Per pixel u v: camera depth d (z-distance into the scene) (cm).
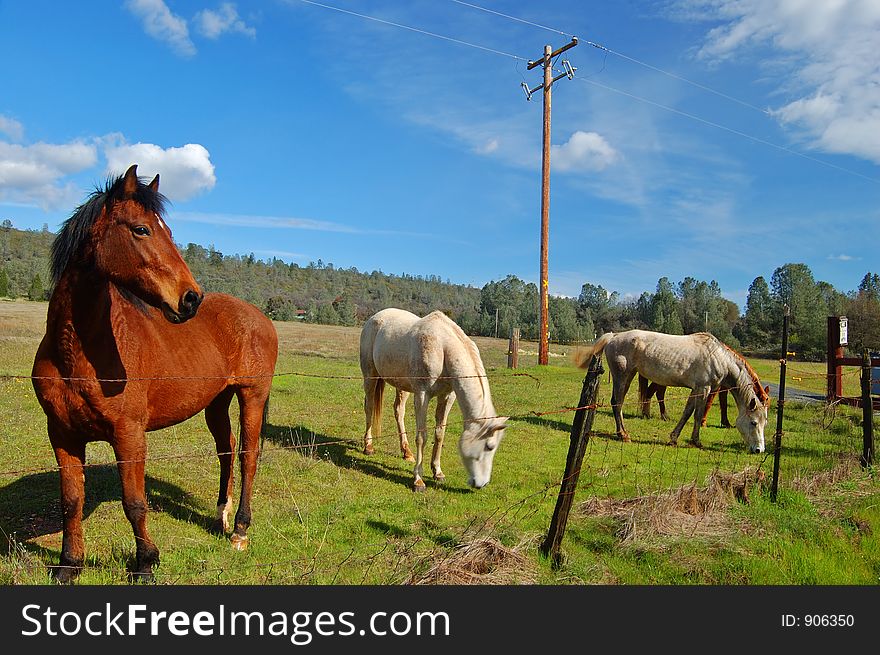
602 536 492
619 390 934
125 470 359
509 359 1848
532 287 8362
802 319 4138
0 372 1141
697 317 5969
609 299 7819
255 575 400
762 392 839
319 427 893
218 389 448
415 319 723
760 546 478
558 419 1041
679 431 884
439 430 659
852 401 1165
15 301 4369
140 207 336
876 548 495
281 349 2539
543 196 1816
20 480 565
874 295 4684
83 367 332
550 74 1798
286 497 573
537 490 624
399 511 548
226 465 505
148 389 375
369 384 758
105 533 456
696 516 528
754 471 631
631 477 683
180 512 516
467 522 518
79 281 327
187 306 341
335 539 474
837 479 664
